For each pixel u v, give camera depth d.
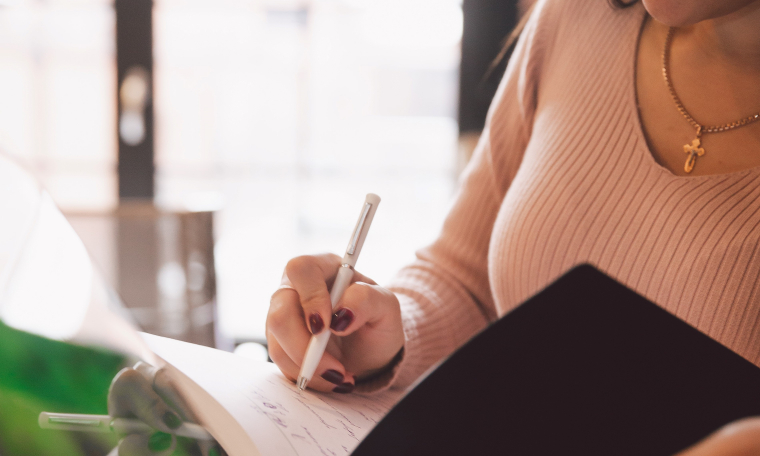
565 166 0.59
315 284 0.44
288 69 3.10
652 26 0.61
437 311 0.61
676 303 0.50
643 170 0.55
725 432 0.18
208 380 0.38
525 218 0.59
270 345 0.46
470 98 2.89
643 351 0.27
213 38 2.99
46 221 0.34
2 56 2.82
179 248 1.66
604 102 0.60
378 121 3.19
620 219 0.54
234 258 3.22
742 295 0.47
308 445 0.33
